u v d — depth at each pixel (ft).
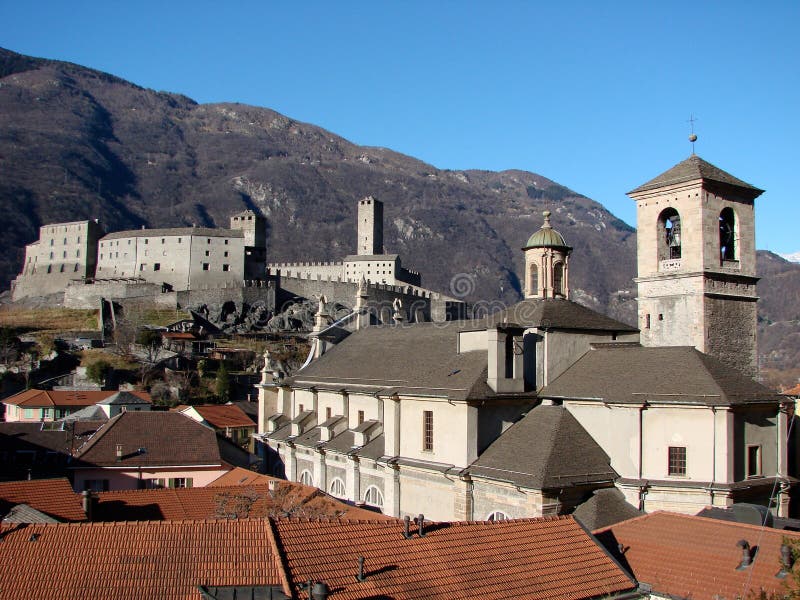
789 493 173.78
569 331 194.59
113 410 396.16
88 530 116.57
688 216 224.53
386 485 198.59
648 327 234.38
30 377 517.55
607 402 170.09
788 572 108.06
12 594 101.76
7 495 175.22
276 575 103.35
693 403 160.56
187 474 255.09
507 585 107.65
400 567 106.83
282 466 264.93
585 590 111.24
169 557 109.50
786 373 508.94
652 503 163.22
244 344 626.23
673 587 118.32
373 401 221.05
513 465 163.63
